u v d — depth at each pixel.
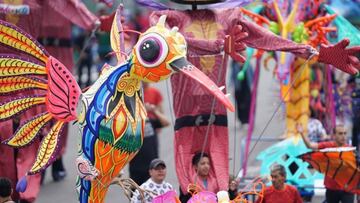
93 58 33.50
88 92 14.74
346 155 19.14
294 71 22.03
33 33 19.23
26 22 19.05
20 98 15.02
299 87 22.08
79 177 15.05
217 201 14.60
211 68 16.98
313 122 22.78
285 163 21.61
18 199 19.14
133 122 14.73
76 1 19.66
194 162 17.22
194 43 16.94
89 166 14.62
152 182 17.22
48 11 22.58
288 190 18.59
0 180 16.52
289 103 22.17
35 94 15.45
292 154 21.72
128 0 32.56
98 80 14.79
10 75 14.96
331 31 21.58
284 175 18.53
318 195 21.05
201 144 17.27
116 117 14.59
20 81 15.00
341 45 16.48
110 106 14.60
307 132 22.06
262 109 32.47
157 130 22.89
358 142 23.22
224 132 17.31
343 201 19.84
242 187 20.92
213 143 17.22
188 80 17.17
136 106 14.83
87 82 32.97
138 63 14.55
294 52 17.08
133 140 14.79
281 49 17.11
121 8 15.98
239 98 30.42
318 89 24.42
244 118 30.47
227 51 16.06
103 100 14.62
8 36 14.91
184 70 14.39
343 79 24.88
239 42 16.16
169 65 14.46
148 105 22.03
